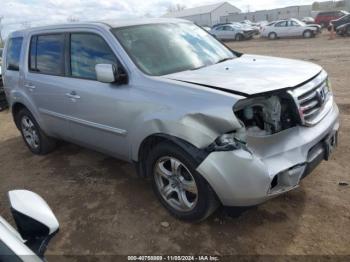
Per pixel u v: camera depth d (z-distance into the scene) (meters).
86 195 4.00
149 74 3.36
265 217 3.27
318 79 3.34
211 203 2.95
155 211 3.53
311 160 2.93
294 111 2.90
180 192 3.20
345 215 3.21
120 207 3.67
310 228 3.08
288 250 2.86
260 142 2.74
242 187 2.69
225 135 2.70
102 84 3.68
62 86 4.19
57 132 4.68
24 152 5.69
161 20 4.29
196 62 3.74
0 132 7.17
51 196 4.07
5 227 1.70
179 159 3.01
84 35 3.97
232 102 2.66
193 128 2.81
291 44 22.31
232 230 3.14
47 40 4.54
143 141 3.31
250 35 30.39
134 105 3.30
